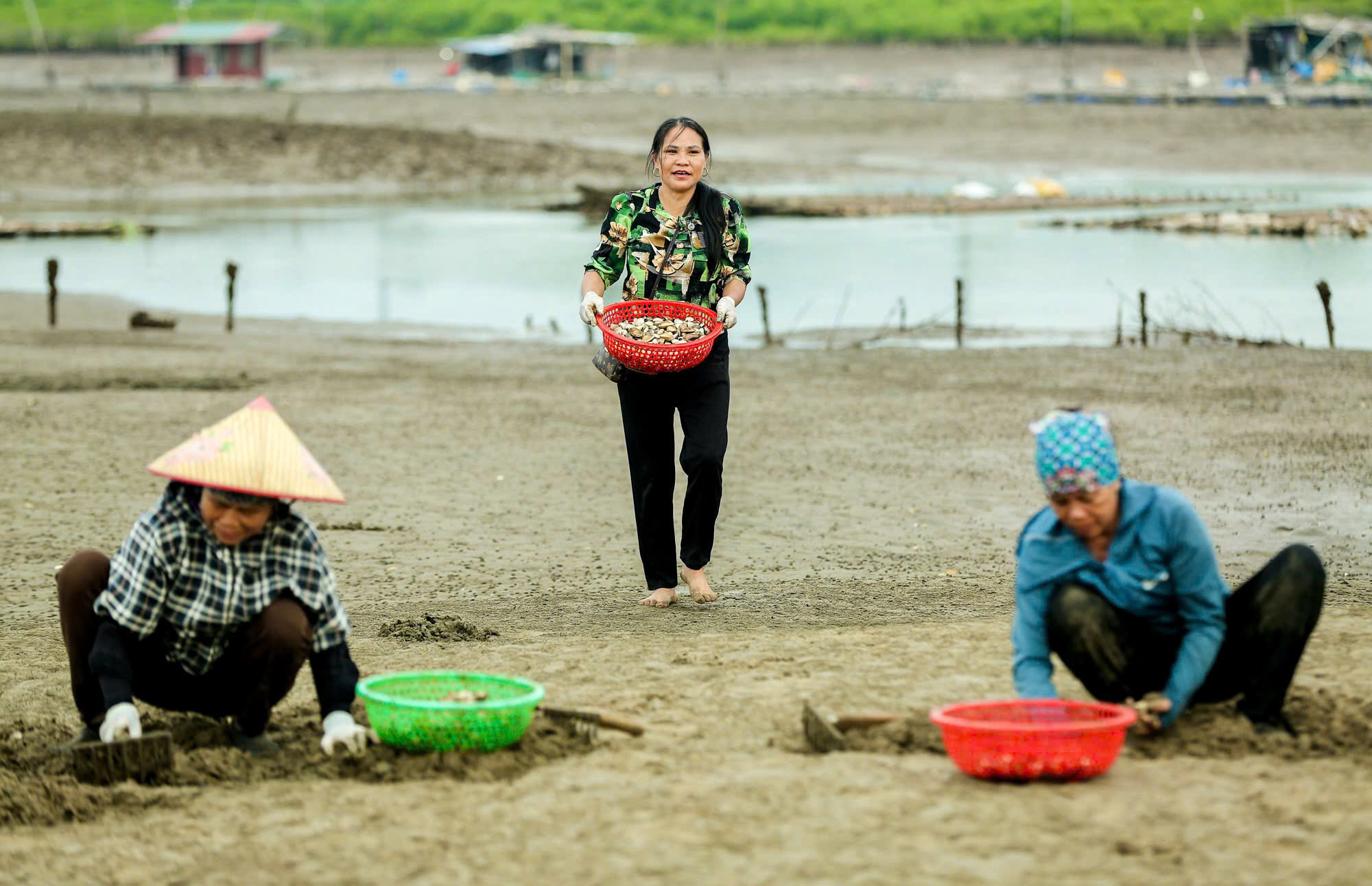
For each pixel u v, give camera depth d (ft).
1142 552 35.09
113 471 90.12
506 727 36.24
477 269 268.21
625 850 29.78
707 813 31.78
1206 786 32.60
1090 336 175.42
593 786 33.88
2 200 420.36
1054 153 560.61
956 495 83.15
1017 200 396.16
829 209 374.84
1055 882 27.53
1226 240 294.87
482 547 71.00
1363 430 102.22
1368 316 185.78
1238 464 90.48
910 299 216.33
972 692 42.22
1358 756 34.94
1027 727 32.32
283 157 485.15
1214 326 179.93
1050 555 35.99
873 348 164.86
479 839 30.91
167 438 102.68
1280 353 149.07
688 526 57.31
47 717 43.14
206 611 36.01
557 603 59.26
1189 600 35.19
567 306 219.00
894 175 501.97
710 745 37.58
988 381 134.00
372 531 74.90
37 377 134.51
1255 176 492.95
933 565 66.18
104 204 416.87
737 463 94.32
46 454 95.96
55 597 61.62
